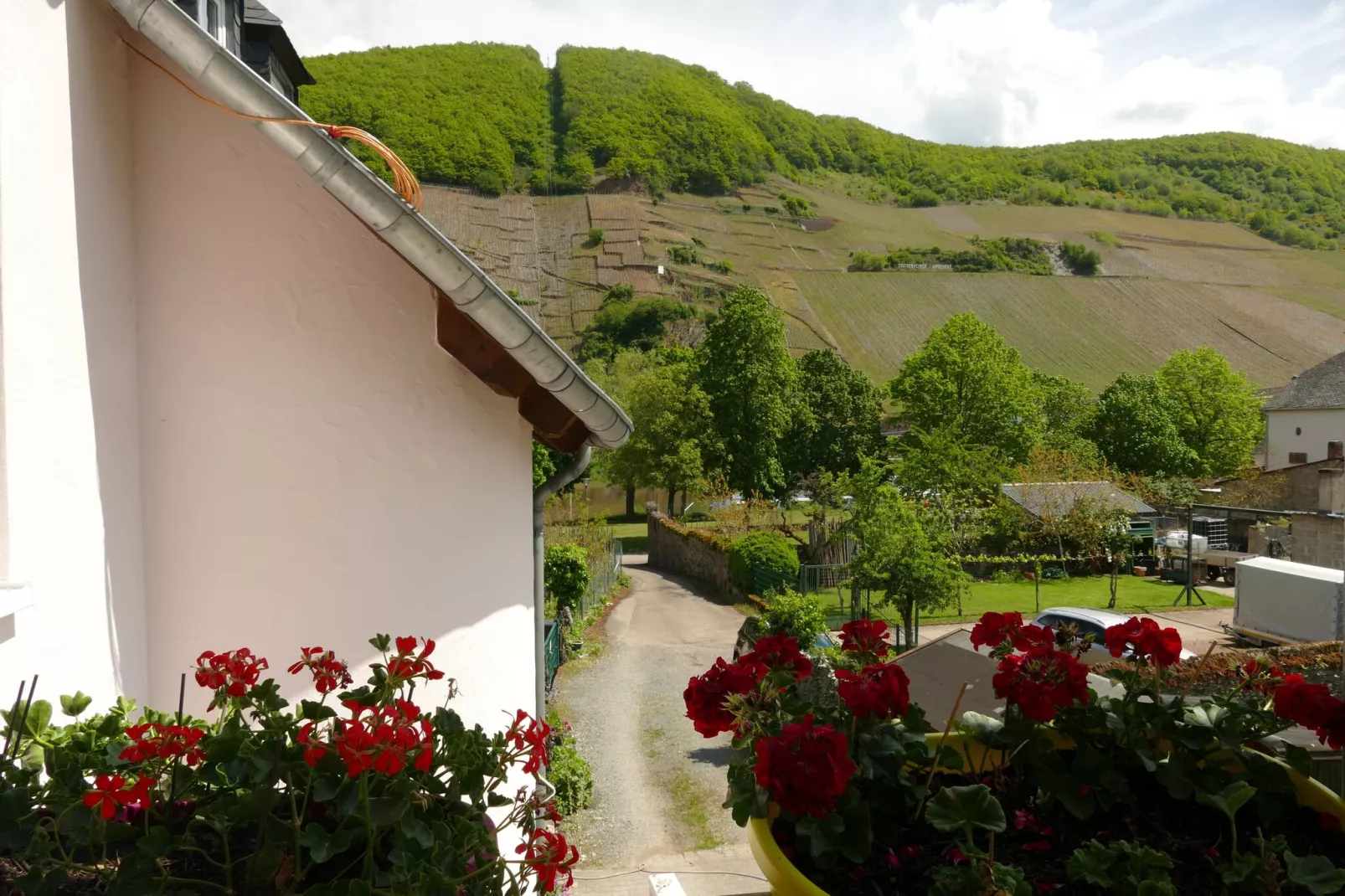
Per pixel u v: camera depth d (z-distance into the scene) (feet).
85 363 10.87
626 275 351.25
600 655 63.72
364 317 12.97
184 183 12.52
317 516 12.92
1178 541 108.06
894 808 7.09
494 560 13.65
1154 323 358.02
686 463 156.56
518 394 13.50
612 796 36.76
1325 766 10.24
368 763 5.95
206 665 7.10
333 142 10.05
